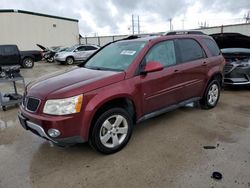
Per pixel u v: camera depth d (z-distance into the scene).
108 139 3.17
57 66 16.39
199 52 4.57
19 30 25.44
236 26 17.83
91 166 2.95
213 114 4.68
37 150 3.43
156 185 2.55
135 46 3.81
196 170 2.78
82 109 2.85
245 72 6.32
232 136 3.66
